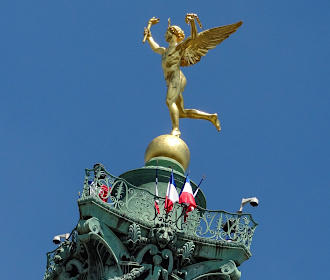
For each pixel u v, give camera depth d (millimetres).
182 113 42469
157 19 44000
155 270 35625
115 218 35906
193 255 36688
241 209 38719
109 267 35844
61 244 37688
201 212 37812
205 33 42875
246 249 37094
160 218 36125
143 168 39469
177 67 42375
